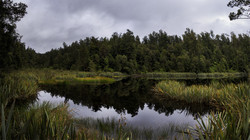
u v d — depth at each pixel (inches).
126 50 3088.1
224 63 2878.9
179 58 2888.8
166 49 3678.6
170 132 175.0
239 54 2915.8
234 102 209.6
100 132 169.0
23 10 687.7
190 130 179.3
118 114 263.6
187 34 4237.2
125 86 812.0
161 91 452.4
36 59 3917.3
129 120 226.7
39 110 171.8
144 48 3385.8
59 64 3385.8
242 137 103.2
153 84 941.2
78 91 563.5
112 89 661.9
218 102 292.8
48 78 953.5
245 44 3457.2
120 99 421.4
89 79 1099.3
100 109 301.1
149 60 3134.8
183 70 2741.1
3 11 638.5
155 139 152.5
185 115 254.1
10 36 673.6
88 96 461.7
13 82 364.8
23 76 710.5
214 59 3068.4
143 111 288.0
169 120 227.0
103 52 2785.4
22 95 336.5
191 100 345.4
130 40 3425.2
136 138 157.0
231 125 114.3
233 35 4040.4
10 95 301.7
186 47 3649.1
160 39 4301.2
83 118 227.5
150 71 2974.9
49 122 106.9
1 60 705.0
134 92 569.9
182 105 333.1
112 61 2751.0
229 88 300.5
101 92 556.7
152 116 251.4
